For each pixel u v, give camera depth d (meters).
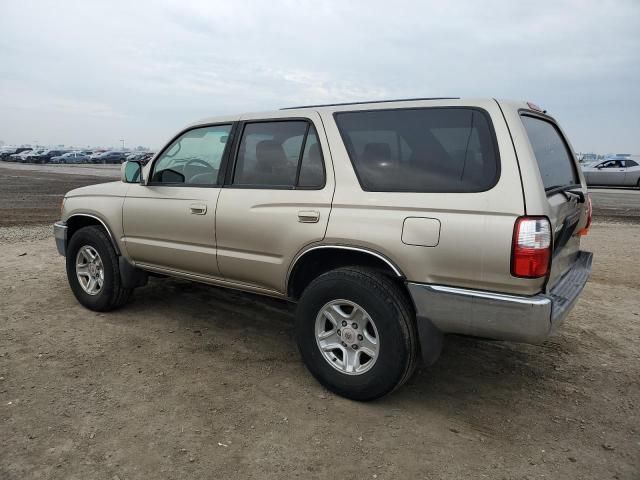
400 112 3.16
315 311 3.30
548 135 3.46
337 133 3.33
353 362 3.22
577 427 3.03
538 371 3.81
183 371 3.63
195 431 2.87
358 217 3.11
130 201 4.44
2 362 3.70
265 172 3.65
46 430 2.83
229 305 5.16
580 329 4.72
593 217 12.84
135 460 2.59
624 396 3.44
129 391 3.30
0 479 2.41
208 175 4.00
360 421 3.03
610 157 24.16
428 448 2.78
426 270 2.90
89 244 4.77
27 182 23.66
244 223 3.62
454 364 3.90
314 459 2.65
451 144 2.94
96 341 4.13
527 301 2.65
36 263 6.87
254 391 3.36
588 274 3.65
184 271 4.20
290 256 3.42
